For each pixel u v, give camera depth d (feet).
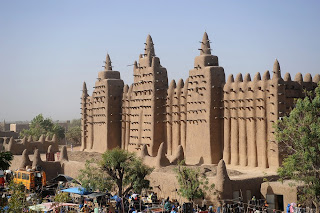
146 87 174.09
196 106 153.17
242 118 139.33
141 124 177.78
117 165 118.83
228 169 128.26
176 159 143.64
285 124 103.04
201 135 150.30
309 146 93.56
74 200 124.57
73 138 303.27
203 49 153.28
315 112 96.12
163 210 106.52
